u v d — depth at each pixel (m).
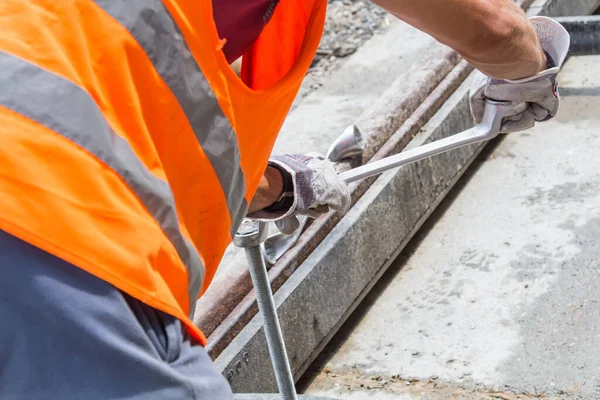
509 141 4.14
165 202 1.26
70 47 1.22
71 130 1.17
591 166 3.81
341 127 3.98
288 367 2.15
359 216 3.23
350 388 3.02
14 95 1.16
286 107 1.59
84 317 1.13
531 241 3.47
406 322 3.25
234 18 1.46
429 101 3.80
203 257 1.46
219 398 1.25
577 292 3.15
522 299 3.19
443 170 3.71
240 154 1.47
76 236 1.13
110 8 1.25
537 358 2.92
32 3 1.24
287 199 2.01
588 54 4.16
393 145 3.52
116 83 1.24
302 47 1.55
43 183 1.13
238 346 2.74
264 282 2.05
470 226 3.67
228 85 1.38
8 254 1.12
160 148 1.31
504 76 1.81
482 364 2.96
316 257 3.07
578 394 2.75
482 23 1.57
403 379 3.00
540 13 4.49
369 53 4.70
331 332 3.15
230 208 1.49
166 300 1.20
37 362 1.14
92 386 1.15
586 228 3.46
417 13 1.50
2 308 1.13
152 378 1.16
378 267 3.37
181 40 1.29
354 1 5.64
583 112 4.20
